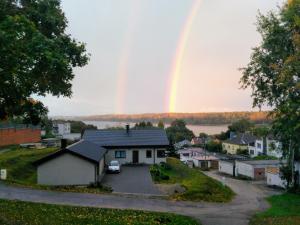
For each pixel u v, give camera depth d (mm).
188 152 110375
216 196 30891
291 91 24531
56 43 19609
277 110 26750
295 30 25875
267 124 31828
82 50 22469
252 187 48125
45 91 21031
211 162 90438
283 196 34219
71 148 37188
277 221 22875
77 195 27688
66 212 21609
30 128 80000
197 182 34656
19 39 16203
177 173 46000
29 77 17109
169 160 57281
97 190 31047
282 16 26391
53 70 18156
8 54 15523
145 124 143125
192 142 157250
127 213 22500
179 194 29891
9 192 27250
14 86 16516
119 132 55969
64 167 36094
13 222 17812
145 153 53688
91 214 21594
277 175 50594
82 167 36250
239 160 72062
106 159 52750
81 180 36125
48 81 20391
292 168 40000
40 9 20750
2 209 20656
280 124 26234
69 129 142125
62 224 18891
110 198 27312
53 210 21781
